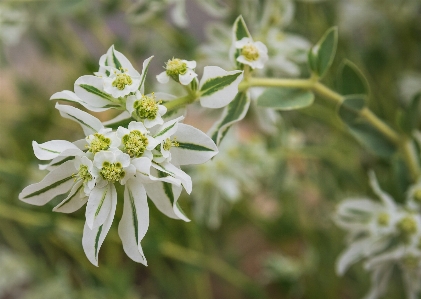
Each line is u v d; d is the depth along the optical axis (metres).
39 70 0.48
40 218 0.34
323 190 0.39
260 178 0.41
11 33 0.37
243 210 0.42
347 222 0.29
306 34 0.37
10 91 0.49
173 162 0.22
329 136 0.41
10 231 0.42
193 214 0.37
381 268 0.29
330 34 0.25
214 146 0.22
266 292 0.46
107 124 0.22
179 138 0.22
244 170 0.37
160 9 0.32
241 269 0.49
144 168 0.21
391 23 0.39
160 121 0.22
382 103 0.39
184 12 0.32
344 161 0.37
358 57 0.39
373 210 0.29
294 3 0.35
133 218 0.21
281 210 0.42
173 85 0.32
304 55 0.32
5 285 0.42
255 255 0.50
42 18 0.38
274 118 0.32
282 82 0.25
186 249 0.38
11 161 0.38
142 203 0.21
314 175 0.40
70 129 0.44
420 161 0.29
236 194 0.36
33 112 0.41
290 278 0.43
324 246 0.41
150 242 0.35
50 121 0.41
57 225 0.35
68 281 0.42
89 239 0.21
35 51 0.50
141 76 0.22
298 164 0.42
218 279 0.49
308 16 0.36
